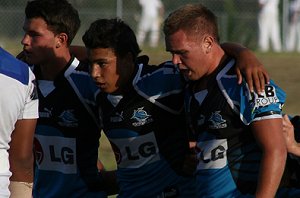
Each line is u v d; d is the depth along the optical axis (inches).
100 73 584.7
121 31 582.9
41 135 634.2
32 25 619.5
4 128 518.9
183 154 602.2
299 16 2625.5
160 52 2101.4
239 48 562.3
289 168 590.2
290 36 2618.1
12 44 2359.7
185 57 548.7
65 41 625.0
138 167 606.9
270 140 536.4
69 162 633.6
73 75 623.5
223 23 2363.4
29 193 558.3
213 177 559.8
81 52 644.7
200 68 552.4
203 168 564.4
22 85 521.3
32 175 559.8
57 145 633.0
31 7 622.8
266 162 534.3
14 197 554.3
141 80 593.0
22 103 524.1
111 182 652.7
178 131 601.0
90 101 621.9
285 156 538.3
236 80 547.8
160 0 2613.2
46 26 618.8
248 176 554.3
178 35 546.0
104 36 575.8
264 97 539.2
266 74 544.4
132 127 598.2
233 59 558.3
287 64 2034.9
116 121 601.3
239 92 544.7
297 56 2226.9
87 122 628.4
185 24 546.0
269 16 2598.4
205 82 558.3
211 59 554.9
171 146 601.3
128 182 617.0
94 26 579.8
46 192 642.8
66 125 628.4
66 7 627.8
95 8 2664.9
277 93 546.9
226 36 2347.4
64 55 625.9
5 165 524.7
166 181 606.2
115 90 593.3
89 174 639.1
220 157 556.4
